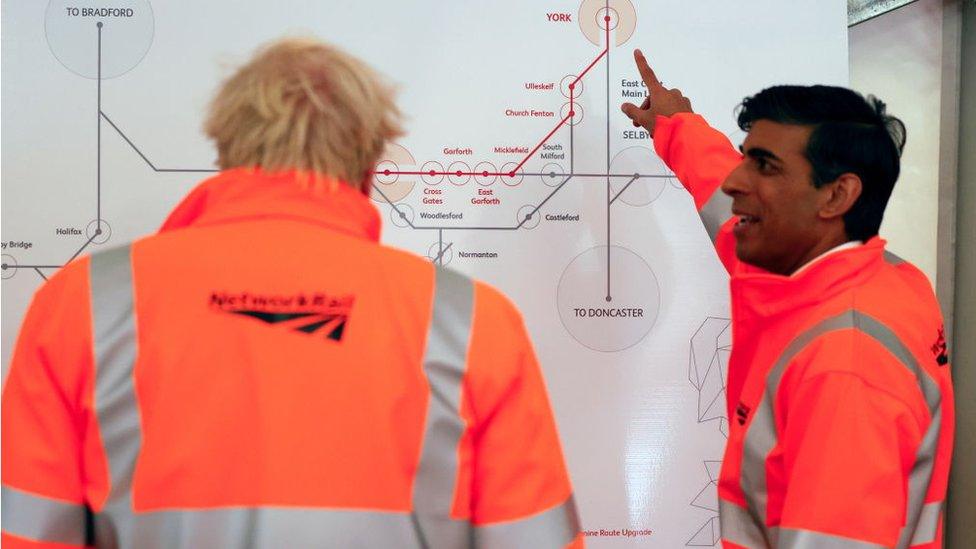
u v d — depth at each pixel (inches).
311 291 37.4
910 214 81.4
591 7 75.9
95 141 71.7
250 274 37.4
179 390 36.1
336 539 36.0
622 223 75.4
